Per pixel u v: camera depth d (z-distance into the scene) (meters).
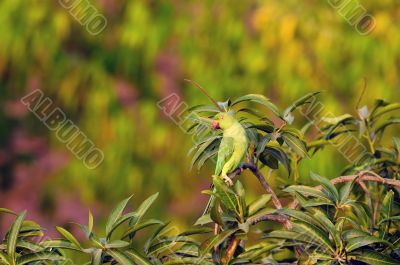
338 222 5.46
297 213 5.12
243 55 14.81
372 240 5.02
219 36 14.88
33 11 14.83
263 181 5.68
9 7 14.84
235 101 5.83
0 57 14.88
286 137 5.69
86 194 14.88
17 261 5.09
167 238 5.44
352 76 14.79
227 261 5.19
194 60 14.85
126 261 4.99
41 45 14.84
